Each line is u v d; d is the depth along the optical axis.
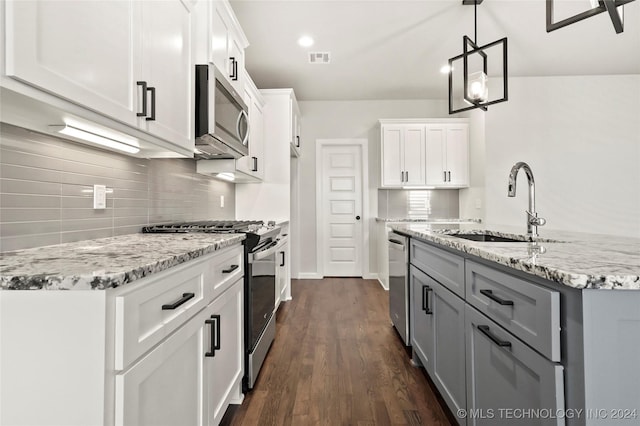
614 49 3.58
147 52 1.35
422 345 2.04
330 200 5.23
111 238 1.61
